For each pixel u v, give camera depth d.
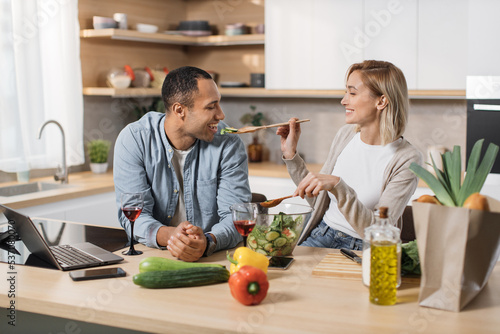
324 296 1.60
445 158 1.59
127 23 4.53
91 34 4.09
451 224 1.46
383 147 2.48
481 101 3.57
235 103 5.00
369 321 1.42
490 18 3.49
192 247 1.94
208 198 2.39
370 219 2.12
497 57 3.50
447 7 3.74
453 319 1.43
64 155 3.84
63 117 3.97
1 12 3.52
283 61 4.31
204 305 1.54
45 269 1.88
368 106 2.45
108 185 3.84
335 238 2.51
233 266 1.78
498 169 3.53
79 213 3.66
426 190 3.73
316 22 4.15
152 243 2.12
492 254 1.49
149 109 4.68
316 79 4.20
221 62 5.00
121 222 2.32
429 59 3.83
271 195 4.23
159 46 4.86
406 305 1.52
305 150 4.76
